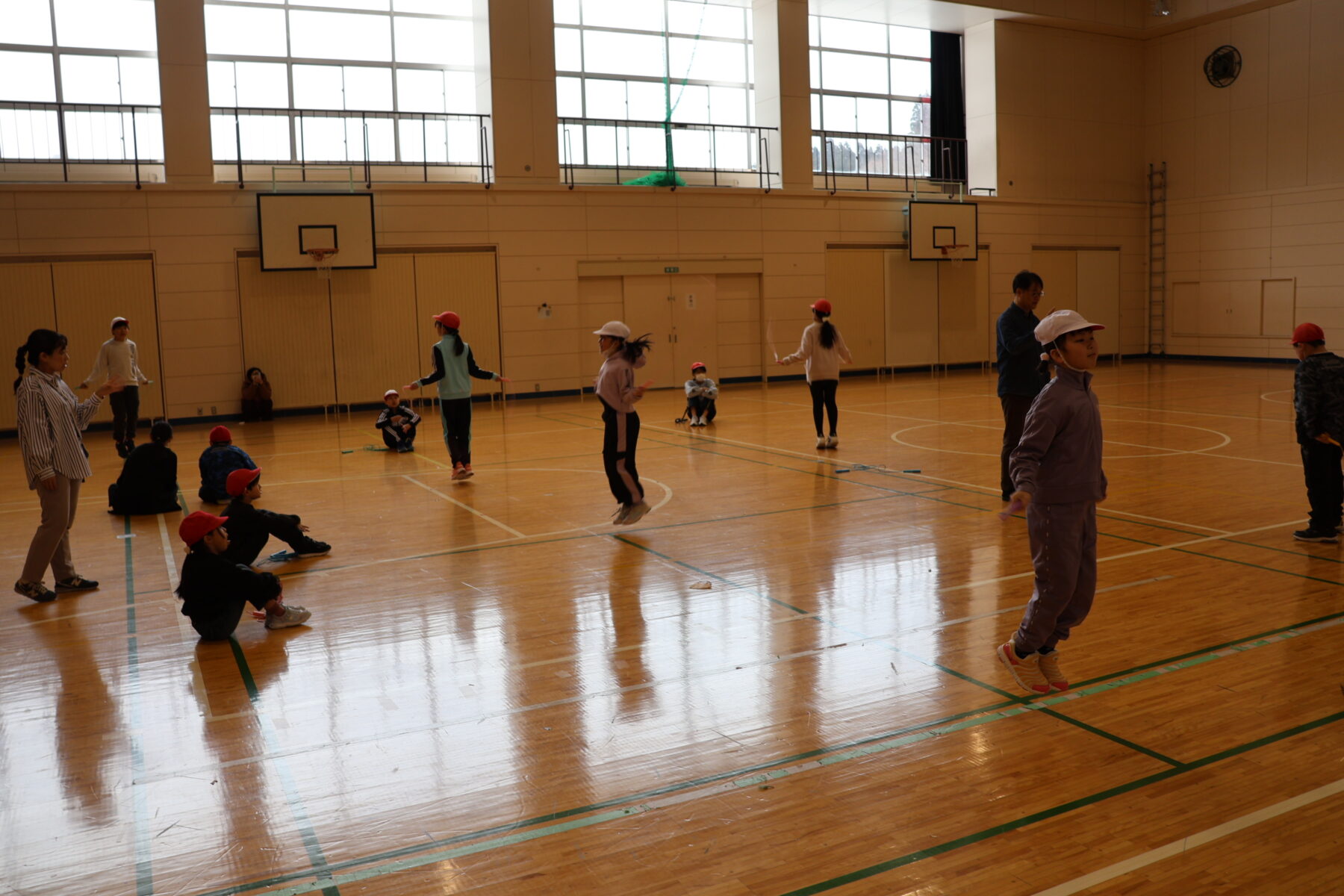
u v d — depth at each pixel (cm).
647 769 318
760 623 464
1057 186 2123
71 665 428
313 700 383
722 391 1762
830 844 270
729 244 1852
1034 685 359
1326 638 424
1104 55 2153
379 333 1600
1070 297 2172
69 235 1402
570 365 1742
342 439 1233
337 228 1521
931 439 1073
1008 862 259
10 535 702
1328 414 559
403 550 623
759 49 1905
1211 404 1334
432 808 296
